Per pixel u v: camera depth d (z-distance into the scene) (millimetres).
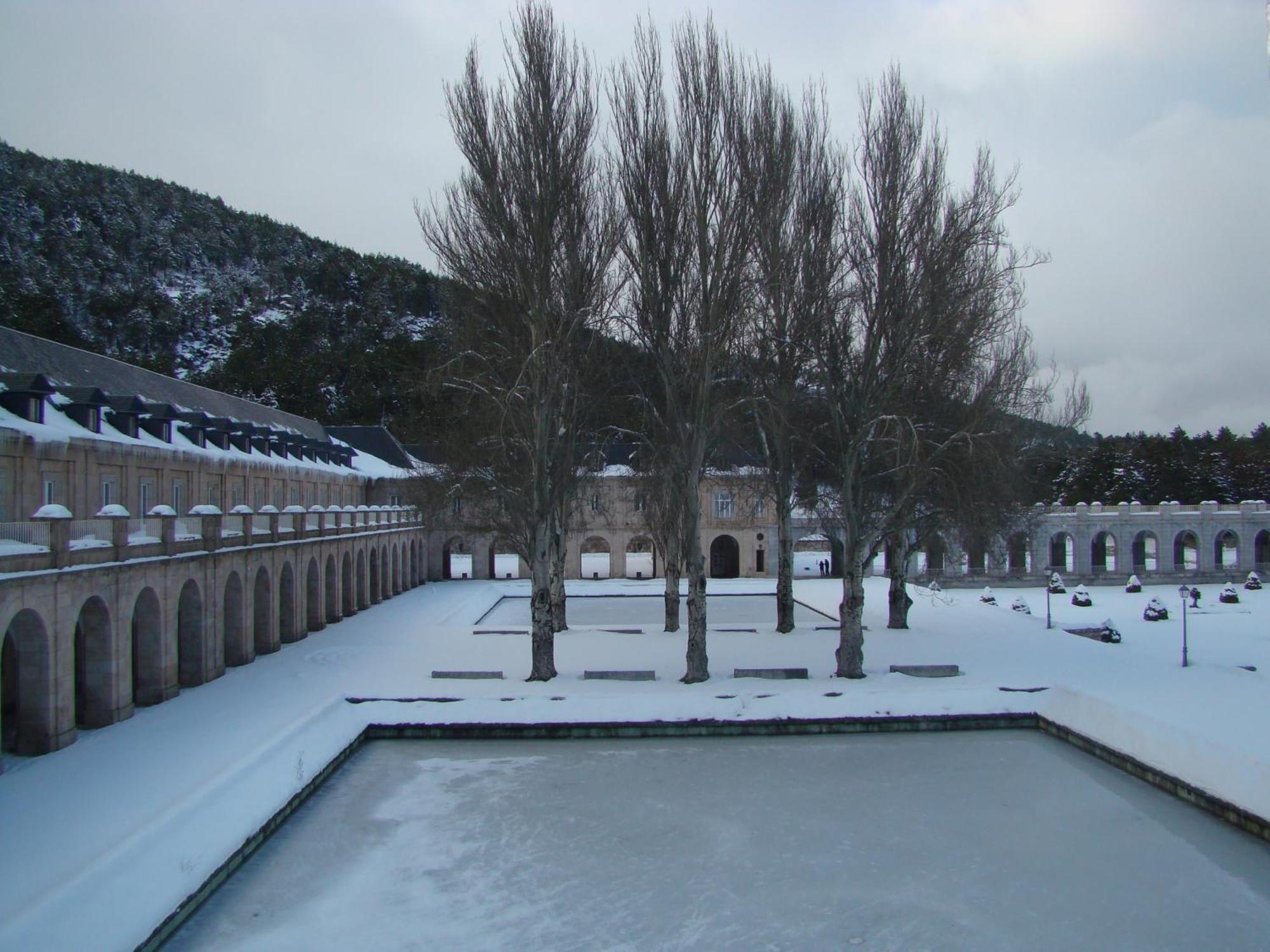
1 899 14875
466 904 17656
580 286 31234
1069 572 76875
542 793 24000
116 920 15164
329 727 27281
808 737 29297
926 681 31750
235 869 19016
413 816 22344
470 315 35000
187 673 31656
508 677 32719
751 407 37438
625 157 31109
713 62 30469
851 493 32562
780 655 36500
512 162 30469
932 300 31297
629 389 39875
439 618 50531
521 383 32156
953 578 73812
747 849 20266
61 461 31688
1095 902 17609
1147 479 111188
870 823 21812
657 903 17719
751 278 32656
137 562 27297
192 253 195375
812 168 34250
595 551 109312
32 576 22234
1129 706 27266
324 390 124875
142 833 17562
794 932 16594
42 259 161750
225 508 46125
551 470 33562
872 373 32406
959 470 34875
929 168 32062
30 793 20078
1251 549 79688
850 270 34094
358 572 55312
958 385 36375
